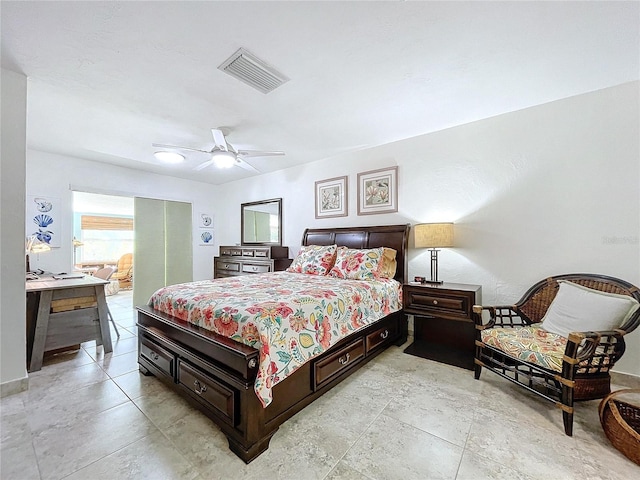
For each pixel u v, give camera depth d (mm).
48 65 1945
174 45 1750
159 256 5086
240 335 1633
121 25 1578
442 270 3125
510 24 1605
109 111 2635
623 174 2219
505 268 2750
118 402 1973
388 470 1396
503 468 1401
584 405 1945
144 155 3986
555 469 1393
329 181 4129
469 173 2951
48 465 1416
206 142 3453
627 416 1656
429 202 3217
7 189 2020
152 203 5008
